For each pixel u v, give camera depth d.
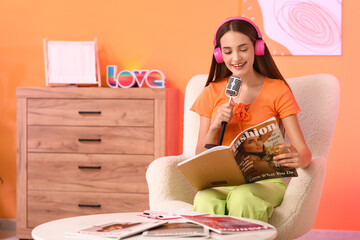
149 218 1.44
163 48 3.25
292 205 1.64
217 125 1.81
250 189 1.57
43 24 3.33
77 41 3.10
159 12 3.25
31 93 2.96
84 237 1.20
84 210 2.94
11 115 3.37
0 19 3.36
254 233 1.23
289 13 3.10
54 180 2.96
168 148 2.94
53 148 2.96
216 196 1.61
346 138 3.08
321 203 3.11
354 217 3.08
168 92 2.91
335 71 3.08
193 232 1.19
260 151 1.57
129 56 3.28
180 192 1.86
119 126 2.89
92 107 2.91
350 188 3.08
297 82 2.09
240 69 1.83
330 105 1.97
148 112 2.86
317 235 3.10
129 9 3.28
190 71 3.23
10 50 3.36
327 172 3.10
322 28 3.07
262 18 3.13
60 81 3.07
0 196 3.38
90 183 2.93
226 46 1.82
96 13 3.30
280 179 1.83
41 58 3.34
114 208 2.91
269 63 1.93
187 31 3.22
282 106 1.86
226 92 1.78
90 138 2.92
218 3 3.18
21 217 3.00
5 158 3.38
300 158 1.63
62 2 3.32
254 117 1.86
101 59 3.30
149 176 1.85
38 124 2.97
